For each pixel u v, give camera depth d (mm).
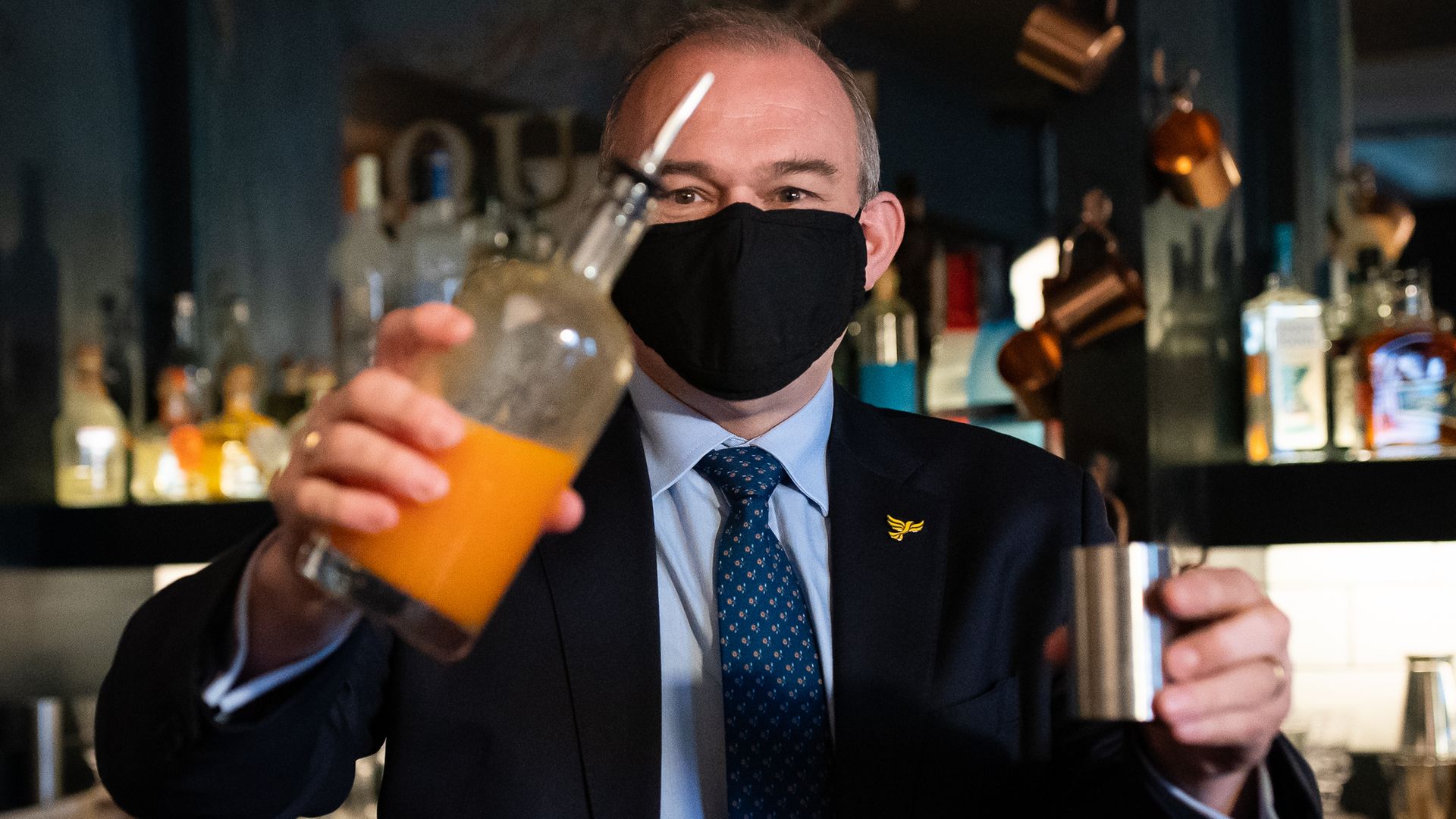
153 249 2686
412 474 744
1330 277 2490
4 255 2273
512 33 2707
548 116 2695
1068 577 882
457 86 2732
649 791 1260
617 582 1331
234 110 2752
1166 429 2045
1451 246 2459
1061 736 1334
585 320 803
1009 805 1325
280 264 2738
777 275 1280
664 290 1295
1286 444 2199
